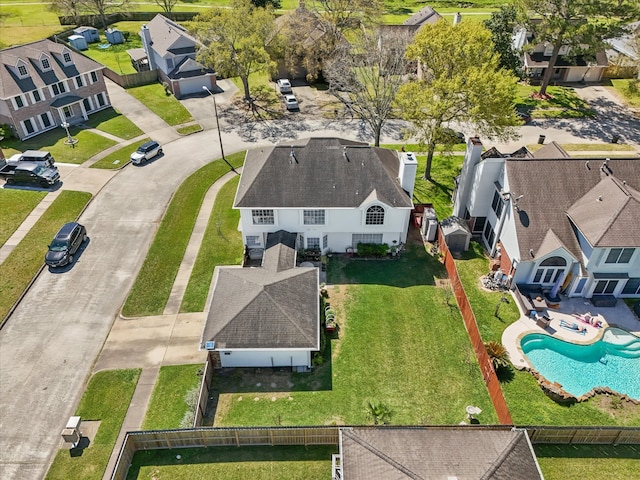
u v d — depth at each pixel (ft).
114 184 162.09
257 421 92.38
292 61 225.56
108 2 314.96
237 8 225.35
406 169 125.90
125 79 231.30
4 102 177.88
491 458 71.56
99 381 100.37
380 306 117.60
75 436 88.33
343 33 234.99
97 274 126.72
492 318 115.03
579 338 110.22
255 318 101.40
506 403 93.45
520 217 119.14
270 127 199.31
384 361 104.42
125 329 111.96
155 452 86.48
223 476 82.89
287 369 103.04
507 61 214.69
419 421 92.53
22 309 116.57
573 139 191.31
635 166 123.24
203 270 128.06
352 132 194.80
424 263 131.23
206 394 96.02
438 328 112.06
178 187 161.17
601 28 192.75
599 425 92.38
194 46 230.48
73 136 189.67
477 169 131.64
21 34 291.38
